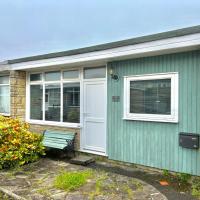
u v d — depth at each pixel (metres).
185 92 5.51
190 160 5.45
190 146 5.39
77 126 7.74
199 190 4.74
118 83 6.72
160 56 5.89
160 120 5.88
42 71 9.03
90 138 7.50
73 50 6.89
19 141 6.43
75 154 7.70
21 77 9.45
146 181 5.32
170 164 5.76
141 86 6.29
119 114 6.71
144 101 6.22
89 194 4.40
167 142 5.81
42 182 4.99
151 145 6.09
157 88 5.99
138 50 5.58
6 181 5.07
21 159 6.27
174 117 5.64
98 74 7.35
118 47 5.93
